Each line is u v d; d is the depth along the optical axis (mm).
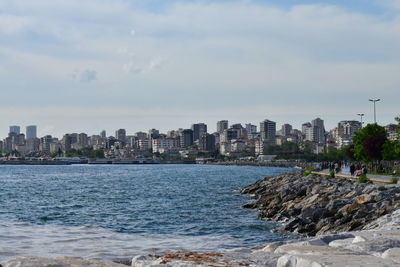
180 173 171000
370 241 11102
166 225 37219
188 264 8312
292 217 39469
